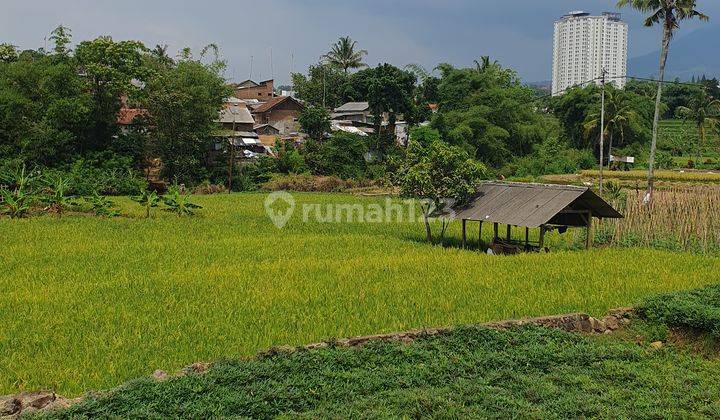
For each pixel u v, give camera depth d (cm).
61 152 4656
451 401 858
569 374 1000
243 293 1468
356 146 5934
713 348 1211
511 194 2362
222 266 1814
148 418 772
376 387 909
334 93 8556
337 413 815
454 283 1595
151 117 5150
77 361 1012
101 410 790
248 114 6638
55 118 4522
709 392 955
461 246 2453
